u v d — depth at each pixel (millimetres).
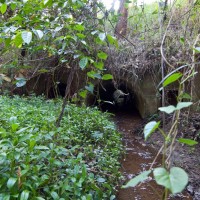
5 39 2143
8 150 2273
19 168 2129
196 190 3404
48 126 3539
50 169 2525
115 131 4988
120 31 5992
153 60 5656
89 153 3477
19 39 1775
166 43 5164
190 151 4418
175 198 3236
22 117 3852
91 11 3080
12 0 2365
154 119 5750
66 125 4031
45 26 2352
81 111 4938
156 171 717
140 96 6281
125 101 7805
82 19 2854
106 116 5520
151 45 5664
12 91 6402
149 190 3326
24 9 2301
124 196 3154
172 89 5273
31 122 3742
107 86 6992
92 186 2617
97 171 3121
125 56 5777
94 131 4293
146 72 5875
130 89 6742
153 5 6848
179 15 4645
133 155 4500
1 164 2227
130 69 5789
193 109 5023
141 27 5898
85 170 2527
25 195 2000
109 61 5484
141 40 5863
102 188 2922
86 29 2629
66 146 3486
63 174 2619
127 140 5281
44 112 4504
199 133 4645
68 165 2748
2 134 2484
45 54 3971
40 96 6137
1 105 4695
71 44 2547
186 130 4668
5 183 2148
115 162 3605
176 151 4441
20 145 2469
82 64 2225
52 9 2662
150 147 4883
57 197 2201
